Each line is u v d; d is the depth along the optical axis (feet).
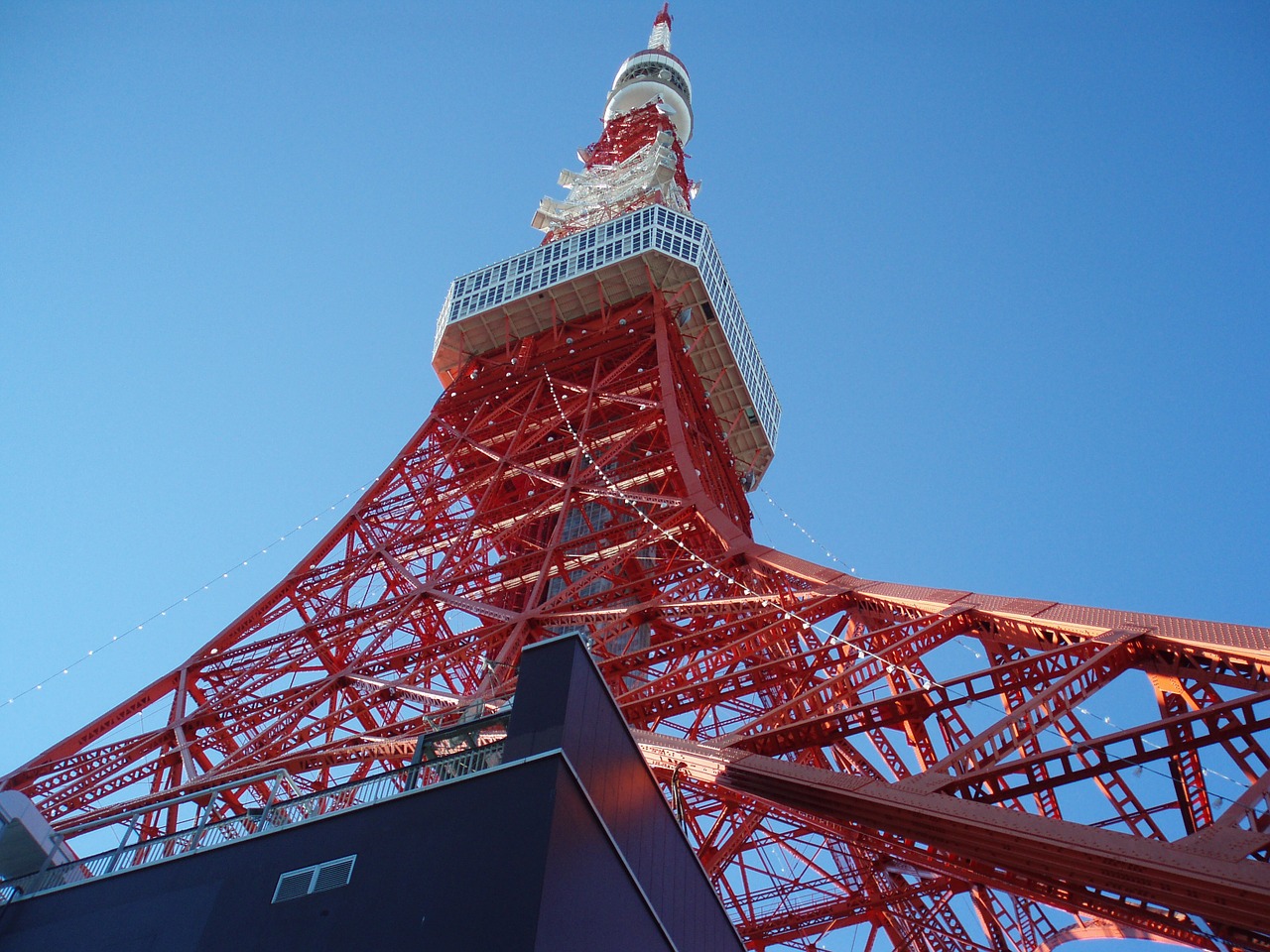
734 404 278.26
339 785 81.76
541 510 205.57
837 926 133.69
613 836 74.43
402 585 205.98
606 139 383.24
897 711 90.84
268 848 77.00
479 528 214.48
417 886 68.13
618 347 253.65
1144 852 66.18
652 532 179.93
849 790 80.74
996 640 102.63
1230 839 65.16
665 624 149.89
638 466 207.41
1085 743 76.18
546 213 323.78
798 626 125.08
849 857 134.82
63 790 149.48
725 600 139.13
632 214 279.90
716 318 270.67
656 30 464.65
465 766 76.95
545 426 238.68
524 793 70.08
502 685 125.90
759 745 93.50
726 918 89.04
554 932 63.10
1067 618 95.71
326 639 183.21
